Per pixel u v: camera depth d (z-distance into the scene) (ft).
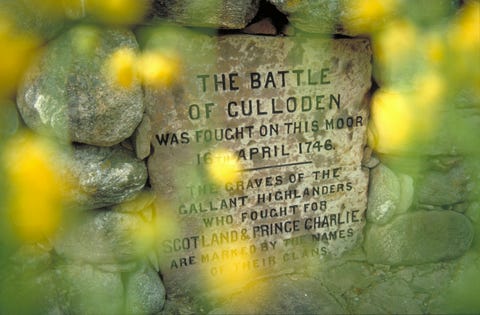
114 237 5.16
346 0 4.83
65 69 4.54
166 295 5.89
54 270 5.34
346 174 5.99
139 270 5.51
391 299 5.91
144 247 5.43
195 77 5.18
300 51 5.35
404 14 5.13
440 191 6.16
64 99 4.56
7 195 4.88
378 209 6.07
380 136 5.79
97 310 5.42
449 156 6.07
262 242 6.04
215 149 5.50
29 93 4.65
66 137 4.69
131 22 4.71
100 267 5.34
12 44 4.46
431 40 5.43
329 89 5.57
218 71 5.22
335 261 6.34
